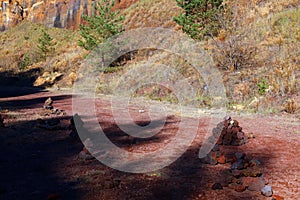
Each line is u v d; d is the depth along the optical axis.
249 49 13.72
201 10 16.36
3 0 44.94
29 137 6.35
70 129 7.16
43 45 30.00
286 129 7.09
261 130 6.99
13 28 43.12
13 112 9.99
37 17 42.34
